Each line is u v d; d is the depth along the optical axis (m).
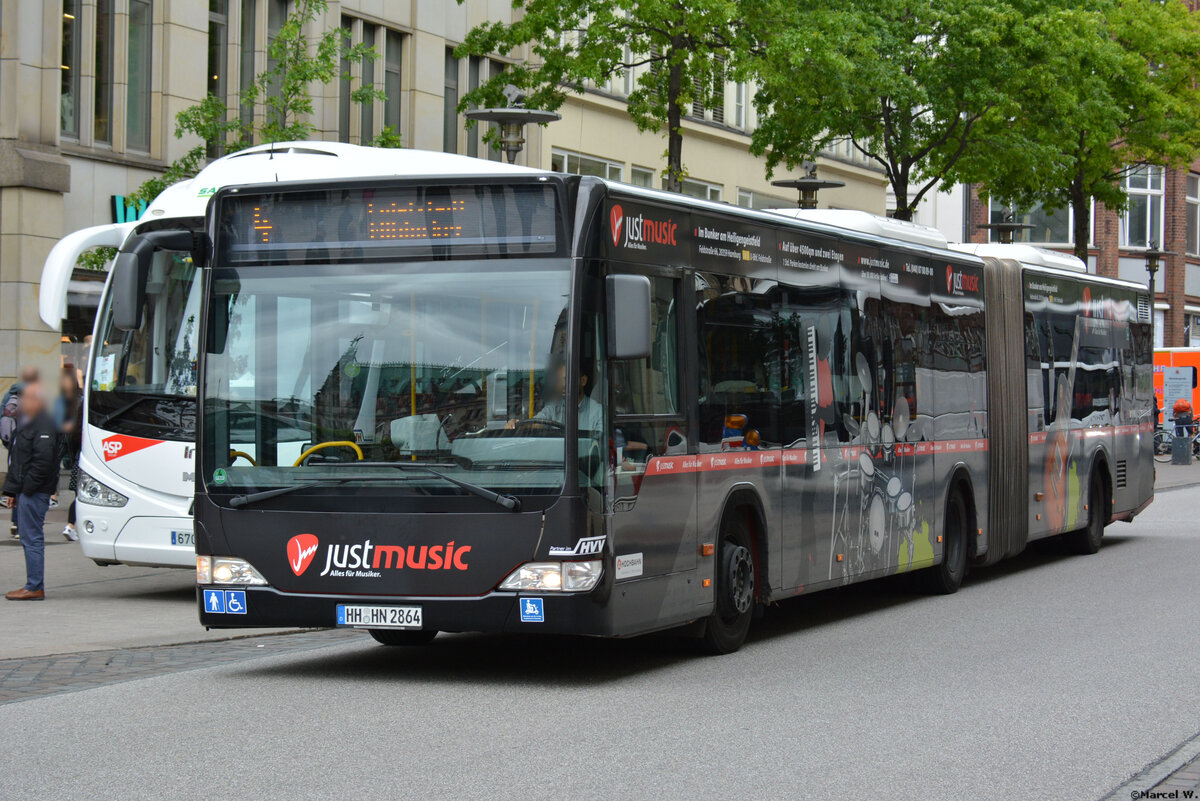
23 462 13.84
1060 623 13.05
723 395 10.98
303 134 22.14
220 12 26.81
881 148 31.14
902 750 7.88
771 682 9.95
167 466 13.84
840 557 12.88
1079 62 29.23
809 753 7.76
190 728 8.26
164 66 25.64
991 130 29.14
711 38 23.55
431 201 9.54
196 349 13.91
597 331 9.40
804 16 23.70
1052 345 18.55
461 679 10.01
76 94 24.73
